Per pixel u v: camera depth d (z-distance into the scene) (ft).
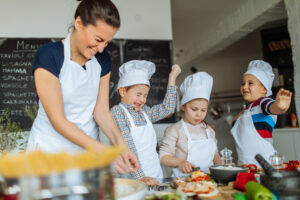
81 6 3.05
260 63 5.98
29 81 8.29
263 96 5.71
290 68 13.05
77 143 2.70
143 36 9.24
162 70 9.23
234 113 18.74
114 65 8.85
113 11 2.98
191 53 18.42
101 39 2.98
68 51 3.33
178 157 5.29
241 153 5.53
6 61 8.18
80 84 3.48
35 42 8.36
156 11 9.41
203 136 5.43
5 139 7.07
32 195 1.41
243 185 2.71
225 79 19.76
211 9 12.34
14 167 1.38
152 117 5.69
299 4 8.59
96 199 1.51
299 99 8.75
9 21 8.27
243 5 11.81
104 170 1.59
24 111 8.17
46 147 3.47
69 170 1.44
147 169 4.86
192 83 5.28
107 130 3.76
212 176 3.56
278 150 9.91
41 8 8.47
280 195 2.22
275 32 12.89
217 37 14.57
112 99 8.71
